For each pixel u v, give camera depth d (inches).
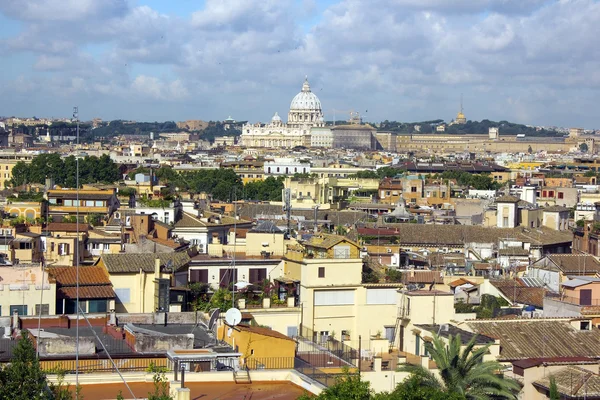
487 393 3604.8
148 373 3435.0
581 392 3782.0
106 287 5241.1
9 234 7509.8
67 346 3624.5
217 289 5639.8
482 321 4591.5
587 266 6973.4
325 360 3971.5
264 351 3838.6
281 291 5383.9
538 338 4495.6
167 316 4411.9
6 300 4936.0
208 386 3425.2
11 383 3056.1
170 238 7691.9
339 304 5157.5
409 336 4603.8
